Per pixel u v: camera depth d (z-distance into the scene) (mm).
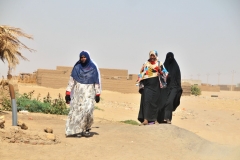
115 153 8586
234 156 9102
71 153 8312
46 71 52156
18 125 9867
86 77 9828
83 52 9836
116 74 58469
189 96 53719
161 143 9820
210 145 10148
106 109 24578
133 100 36562
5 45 13219
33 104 17547
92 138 9789
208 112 27312
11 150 8039
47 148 8516
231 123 20906
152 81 11625
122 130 10742
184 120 21312
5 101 16672
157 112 11789
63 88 47625
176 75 12461
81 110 9758
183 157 8828
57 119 14445
